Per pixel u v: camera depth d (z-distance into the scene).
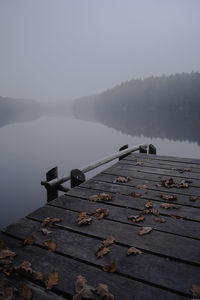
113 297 1.91
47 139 36.78
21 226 3.01
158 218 3.21
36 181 13.39
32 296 1.95
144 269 2.24
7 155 22.30
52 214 3.36
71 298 1.96
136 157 7.01
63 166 17.06
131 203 3.73
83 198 3.96
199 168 5.72
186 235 2.82
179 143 33.34
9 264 2.29
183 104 199.50
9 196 10.95
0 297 1.93
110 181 4.81
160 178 5.01
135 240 2.72
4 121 104.81
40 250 2.53
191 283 2.07
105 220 3.18
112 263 2.26
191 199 3.85
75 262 2.34
